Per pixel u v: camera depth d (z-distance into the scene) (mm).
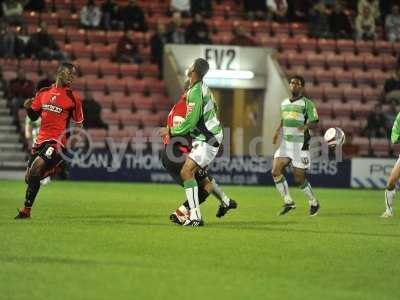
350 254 41375
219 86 105688
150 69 111562
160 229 48281
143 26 114375
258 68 106812
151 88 109812
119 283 32000
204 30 109812
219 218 56875
